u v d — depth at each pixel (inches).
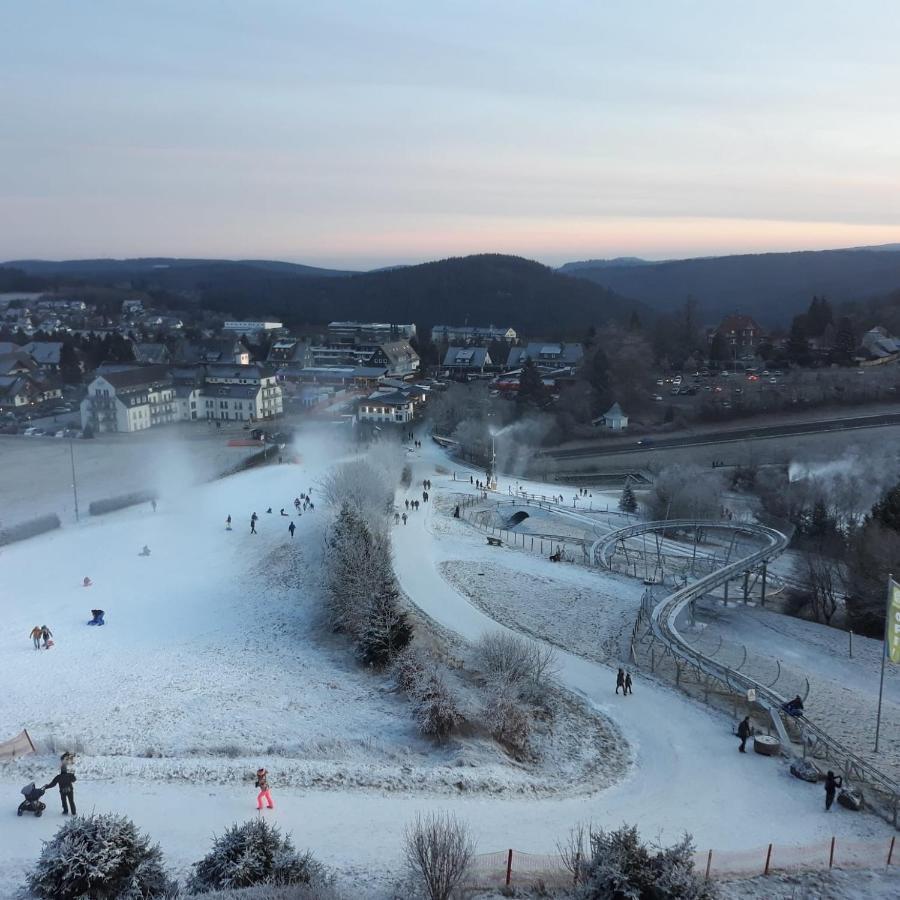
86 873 1006.4
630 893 1008.9
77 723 1882.4
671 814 1553.9
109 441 7529.5
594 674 2397.9
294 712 1957.4
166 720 1899.6
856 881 1316.4
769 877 1310.3
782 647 2984.7
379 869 1194.6
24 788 1320.1
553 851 1330.0
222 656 2393.0
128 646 2486.5
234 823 1190.3
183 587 3134.8
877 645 3016.7
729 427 7839.6
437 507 4785.9
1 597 3051.2
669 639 2559.1
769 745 1863.9
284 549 3563.0
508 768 1696.6
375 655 2301.9
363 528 3026.6
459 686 2080.5
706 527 4490.7
